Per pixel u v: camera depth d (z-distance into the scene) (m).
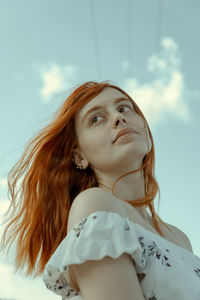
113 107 1.94
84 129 1.96
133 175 1.87
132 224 1.46
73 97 2.10
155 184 2.06
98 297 1.27
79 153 2.05
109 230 1.37
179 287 1.41
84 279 1.32
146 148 1.88
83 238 1.35
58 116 2.13
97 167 1.93
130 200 1.85
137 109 2.12
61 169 2.10
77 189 2.10
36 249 2.02
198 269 1.58
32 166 2.16
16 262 2.04
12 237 2.13
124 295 1.26
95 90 2.01
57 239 1.99
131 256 1.36
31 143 2.25
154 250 1.47
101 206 1.51
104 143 1.87
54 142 2.12
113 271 1.30
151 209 2.02
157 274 1.42
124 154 1.82
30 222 2.09
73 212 1.52
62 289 1.49
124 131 1.85
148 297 1.39
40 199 2.09
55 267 1.37
